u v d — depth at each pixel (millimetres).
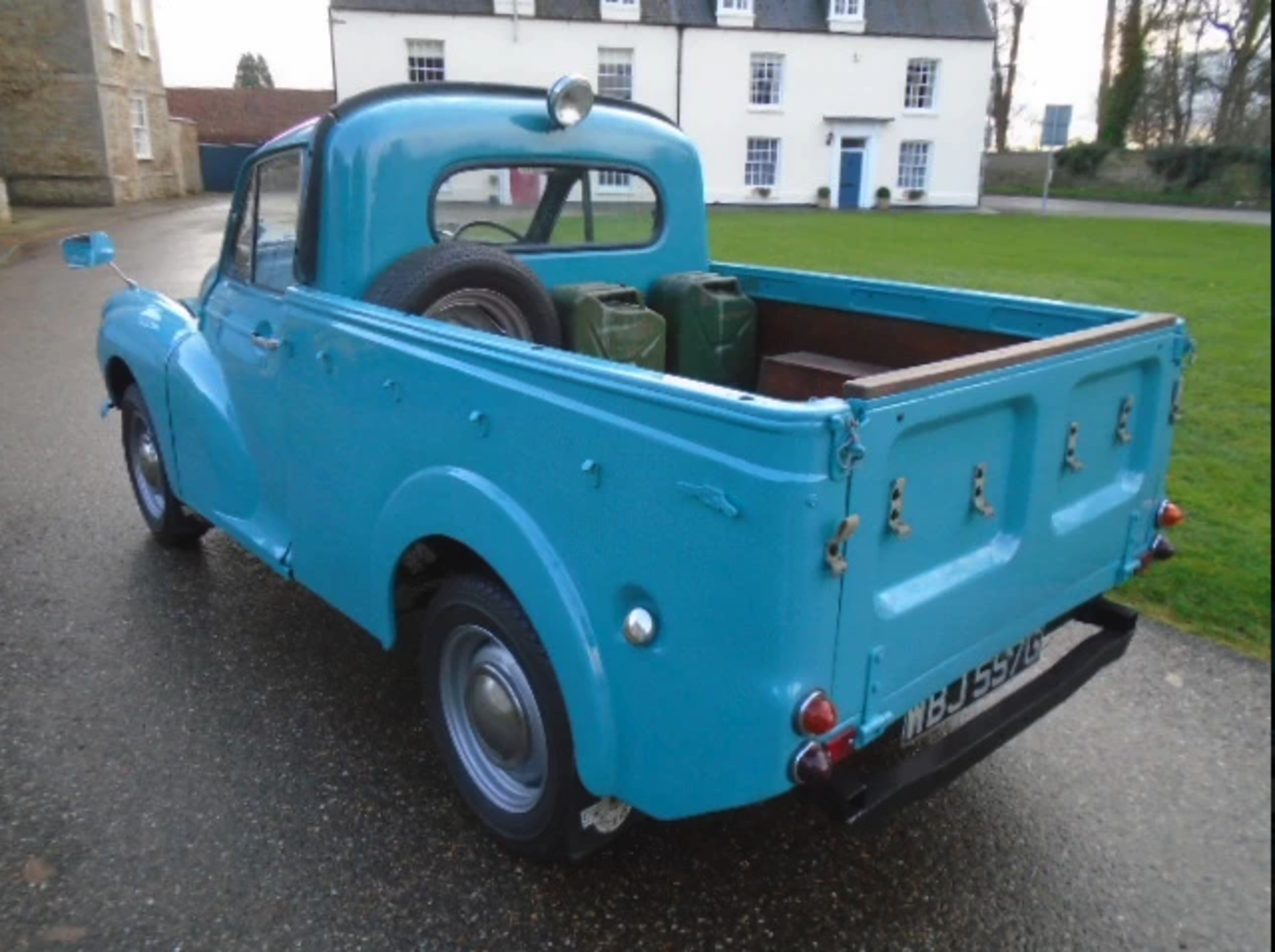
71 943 2400
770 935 2498
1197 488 5746
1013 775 3188
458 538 2488
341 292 3145
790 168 34781
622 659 2152
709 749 2021
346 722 3361
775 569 1815
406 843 2783
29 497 5477
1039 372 2297
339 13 30250
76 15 26031
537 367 2186
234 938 2432
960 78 34688
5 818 2844
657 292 4012
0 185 20672
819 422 1766
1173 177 39375
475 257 3072
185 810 2896
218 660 3746
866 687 2072
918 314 3695
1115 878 2721
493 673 2635
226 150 41094
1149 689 3688
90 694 3496
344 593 3113
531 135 3514
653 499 1989
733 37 33062
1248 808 3023
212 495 3885
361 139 3102
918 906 2609
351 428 2883
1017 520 2422
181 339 4047
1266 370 8516
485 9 31125
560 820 2498
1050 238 22078
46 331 10219
